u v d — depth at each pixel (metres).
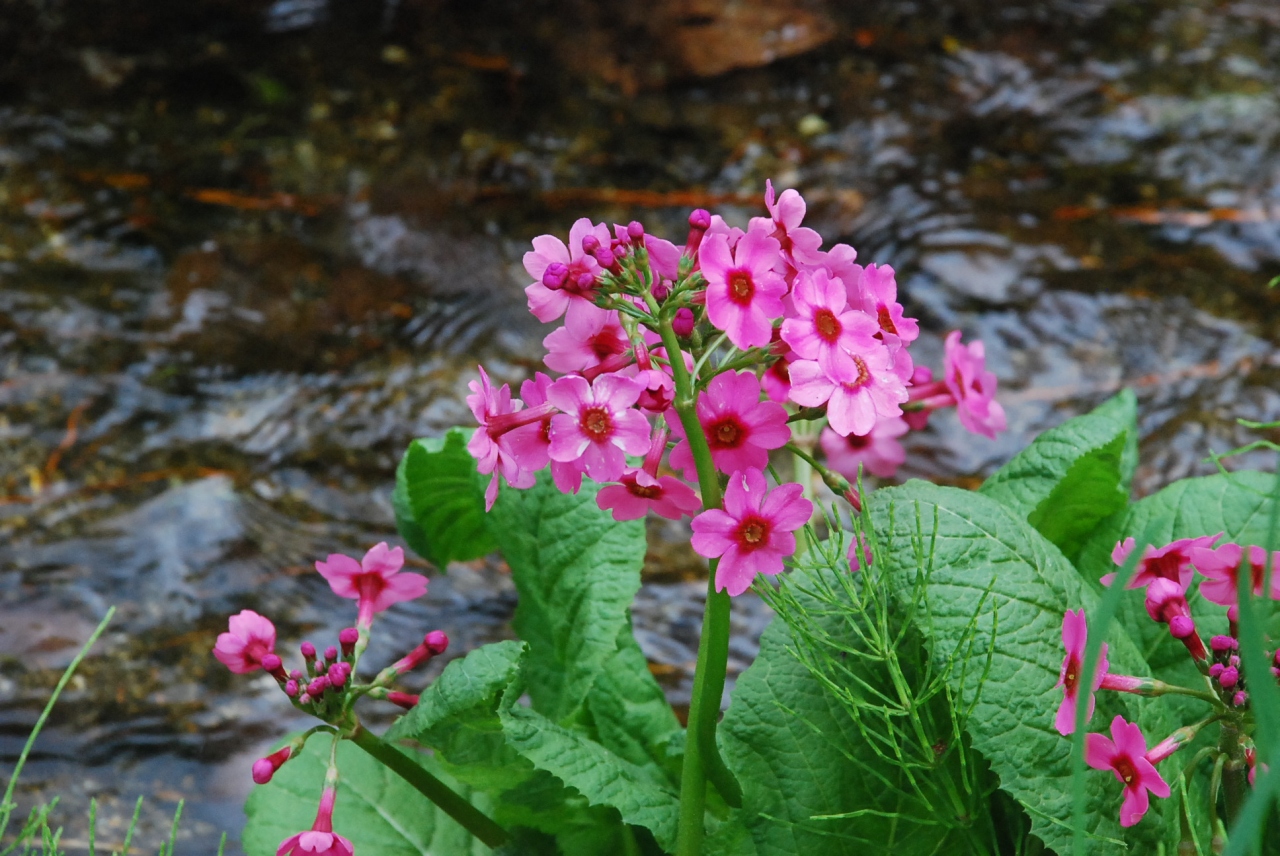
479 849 2.29
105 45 6.00
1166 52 6.02
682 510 1.72
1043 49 6.05
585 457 1.56
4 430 4.04
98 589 3.49
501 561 3.75
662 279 1.65
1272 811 1.99
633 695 2.32
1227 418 4.02
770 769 1.98
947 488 1.97
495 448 1.64
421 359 4.38
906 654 1.99
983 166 5.30
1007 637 1.84
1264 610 1.74
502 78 5.83
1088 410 4.08
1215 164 5.25
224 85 5.79
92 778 2.93
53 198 5.10
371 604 1.91
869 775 1.98
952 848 2.00
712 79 5.82
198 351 4.40
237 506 3.79
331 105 5.68
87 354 4.36
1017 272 4.69
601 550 2.25
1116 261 4.74
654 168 5.31
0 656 3.25
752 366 1.75
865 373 1.58
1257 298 4.55
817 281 1.58
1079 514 2.43
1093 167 5.27
